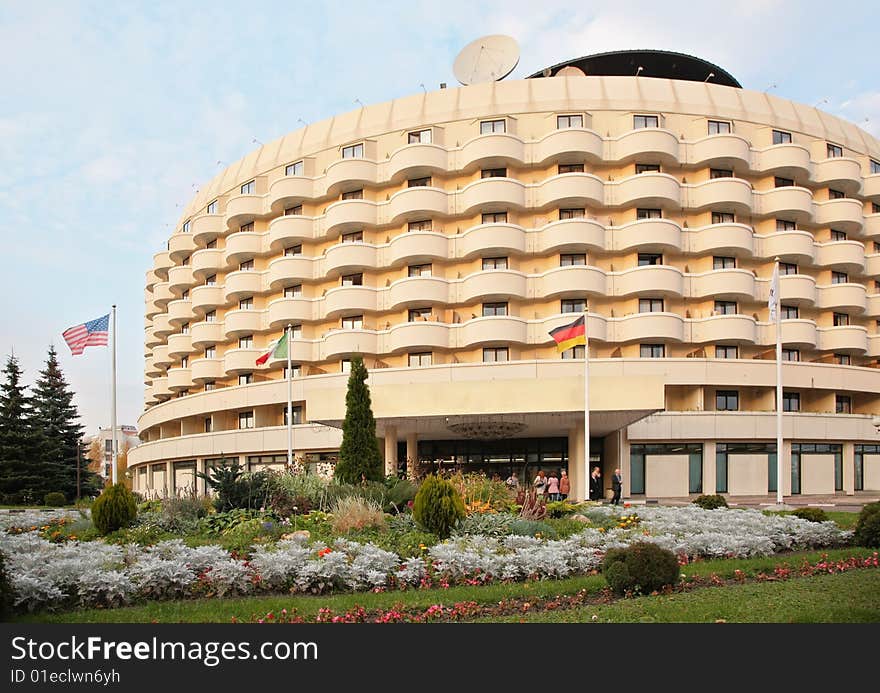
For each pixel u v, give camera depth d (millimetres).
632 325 41688
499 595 10883
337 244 46719
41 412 65688
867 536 15750
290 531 16609
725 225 42750
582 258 43000
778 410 31516
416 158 44812
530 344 42562
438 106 46688
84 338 37344
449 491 15984
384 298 45562
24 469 55688
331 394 35500
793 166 44625
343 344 44844
